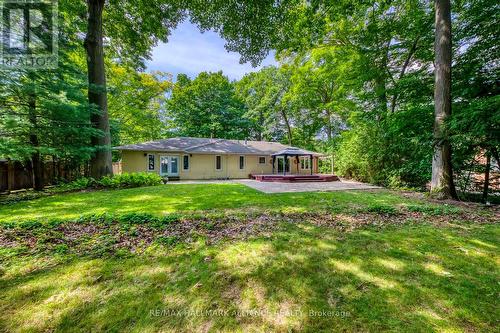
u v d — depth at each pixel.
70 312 1.80
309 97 20.69
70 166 12.20
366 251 3.01
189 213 5.08
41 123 8.25
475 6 7.54
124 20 11.25
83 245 3.09
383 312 1.83
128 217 4.28
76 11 10.26
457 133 6.62
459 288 2.17
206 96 26.17
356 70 12.14
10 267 2.47
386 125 11.15
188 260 2.71
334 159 18.12
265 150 19.95
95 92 9.92
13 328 1.62
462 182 8.68
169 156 16.12
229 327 1.67
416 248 3.12
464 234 3.71
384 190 9.79
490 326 1.68
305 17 7.92
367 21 11.77
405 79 9.83
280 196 7.81
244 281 2.28
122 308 1.86
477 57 7.98
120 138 20.11
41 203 6.38
